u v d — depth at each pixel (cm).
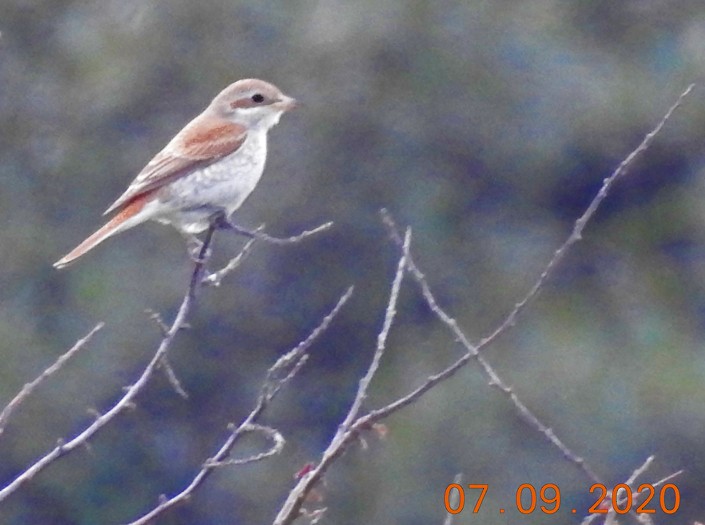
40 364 1638
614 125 1772
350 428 563
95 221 1750
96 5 1773
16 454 1590
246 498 1611
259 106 860
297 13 1725
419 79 1738
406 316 1745
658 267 1836
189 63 1748
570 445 1591
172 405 1656
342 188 1755
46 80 1773
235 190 848
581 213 1819
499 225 1798
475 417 1593
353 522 1545
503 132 1762
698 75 1781
